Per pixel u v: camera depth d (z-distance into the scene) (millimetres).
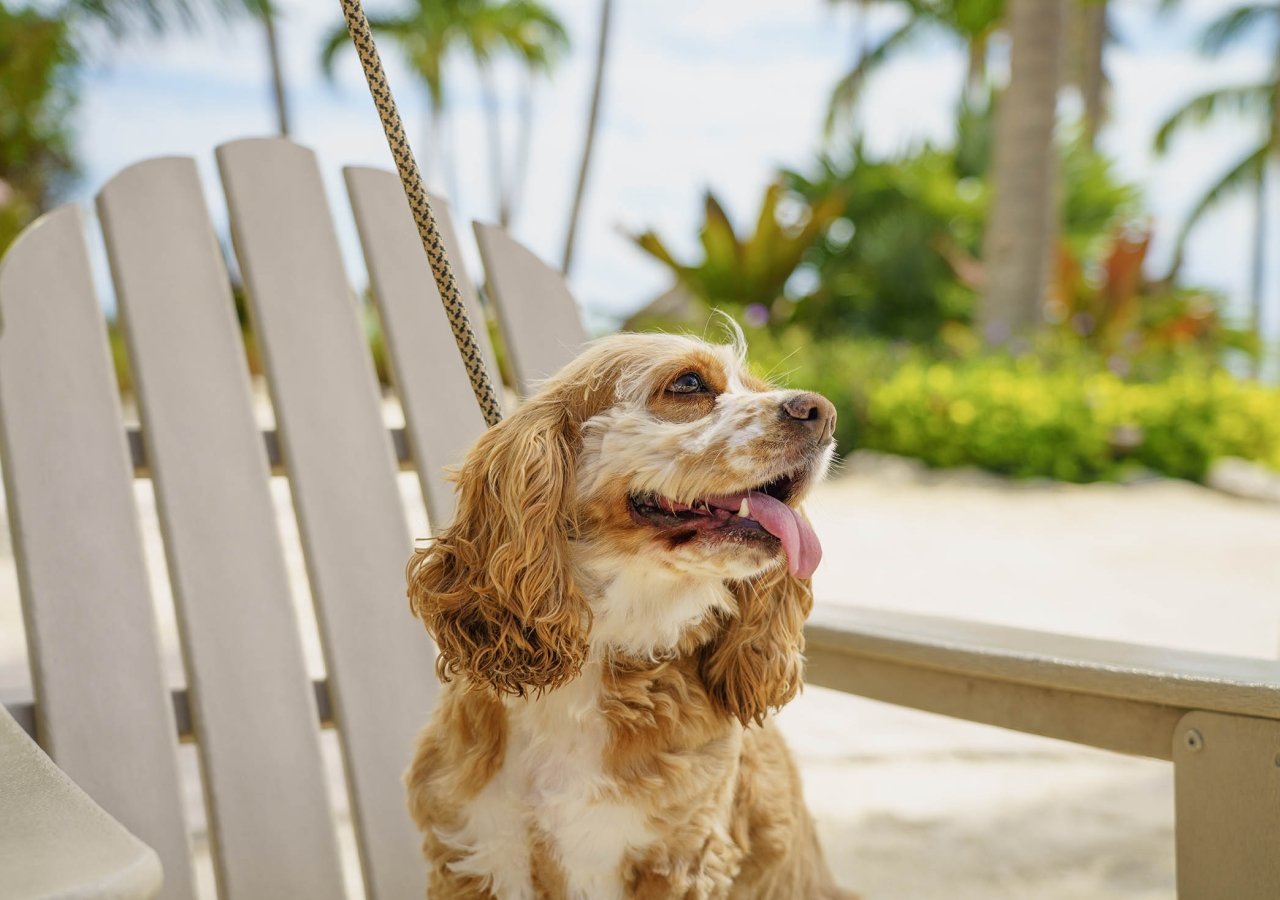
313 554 2359
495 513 1983
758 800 2156
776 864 2145
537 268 2760
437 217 2705
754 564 1956
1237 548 8773
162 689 2164
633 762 1951
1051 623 6629
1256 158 26906
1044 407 11469
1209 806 1874
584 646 1967
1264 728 1812
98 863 1111
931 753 4535
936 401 11727
